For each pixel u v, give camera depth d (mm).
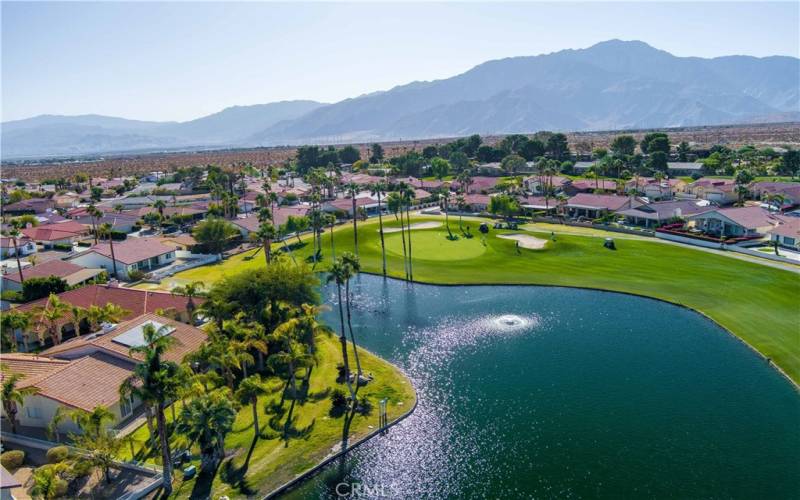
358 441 47938
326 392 56562
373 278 98812
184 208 163875
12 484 36844
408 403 54125
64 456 43219
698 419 49969
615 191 171875
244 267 107188
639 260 101188
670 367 60219
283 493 41969
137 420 51906
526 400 54219
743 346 65000
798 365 59062
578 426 49469
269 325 65562
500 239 121688
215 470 44031
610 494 40781
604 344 66750
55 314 66562
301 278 72000
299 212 154375
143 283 96688
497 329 72500
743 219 115188
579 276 93938
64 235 129875
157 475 42562
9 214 170875
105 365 54219
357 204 164000
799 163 195750
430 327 74125
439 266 102688
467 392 56188
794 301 76188
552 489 41531
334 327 75188
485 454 46062
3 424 51438
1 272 100812
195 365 59531
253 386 48125
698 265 95562
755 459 44188
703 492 40656
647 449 45875
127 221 146500
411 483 42938
